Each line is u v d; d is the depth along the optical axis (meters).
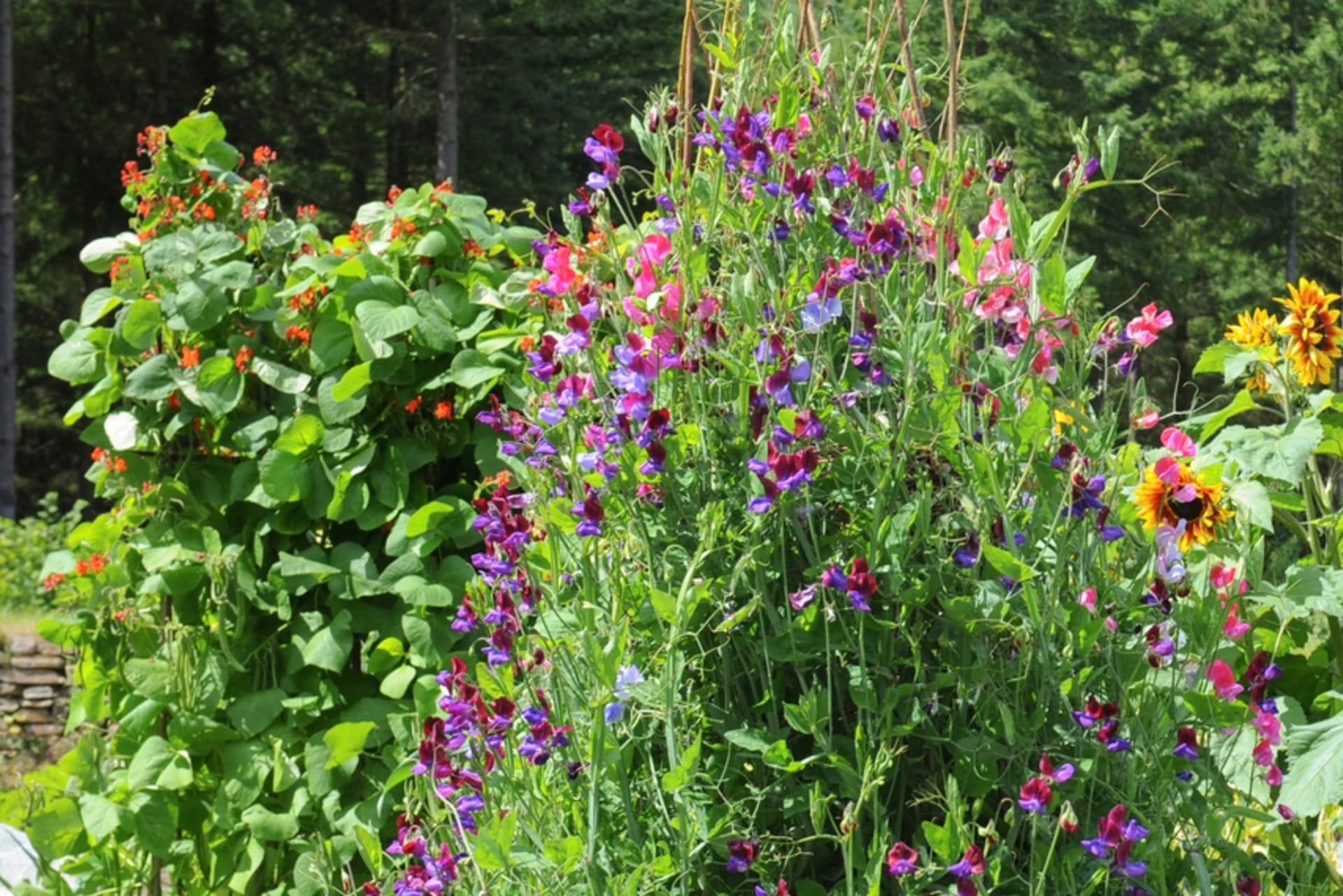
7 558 9.88
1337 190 26.81
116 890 3.65
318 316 3.59
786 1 2.57
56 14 19.03
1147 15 21.30
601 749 2.02
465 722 2.26
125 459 3.61
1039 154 19.39
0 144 14.94
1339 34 24.48
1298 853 2.55
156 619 3.60
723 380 2.21
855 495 2.14
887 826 2.00
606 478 2.17
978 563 2.13
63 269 20.30
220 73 20.27
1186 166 22.80
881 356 2.19
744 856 1.98
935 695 2.05
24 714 7.72
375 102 21.05
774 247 2.32
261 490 3.48
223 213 3.85
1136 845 2.01
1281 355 3.18
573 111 20.67
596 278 2.36
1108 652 2.10
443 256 3.64
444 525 3.40
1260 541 2.71
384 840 3.34
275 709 3.45
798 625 2.04
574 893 2.10
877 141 2.45
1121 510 2.33
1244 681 2.87
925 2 2.62
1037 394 2.15
